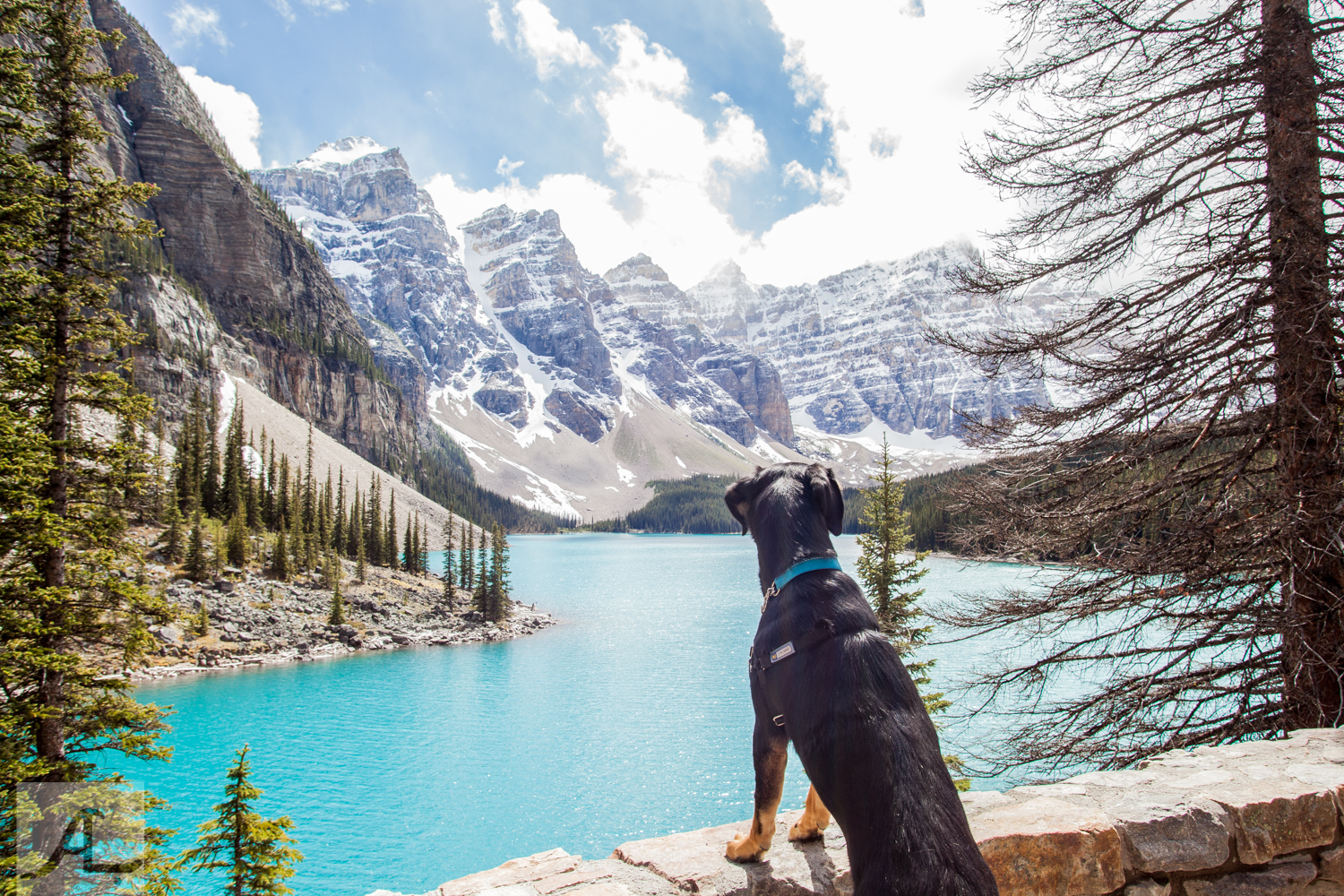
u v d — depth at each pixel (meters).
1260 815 3.46
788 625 2.40
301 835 30.08
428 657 60.72
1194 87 7.15
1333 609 6.70
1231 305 7.33
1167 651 7.92
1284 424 6.94
